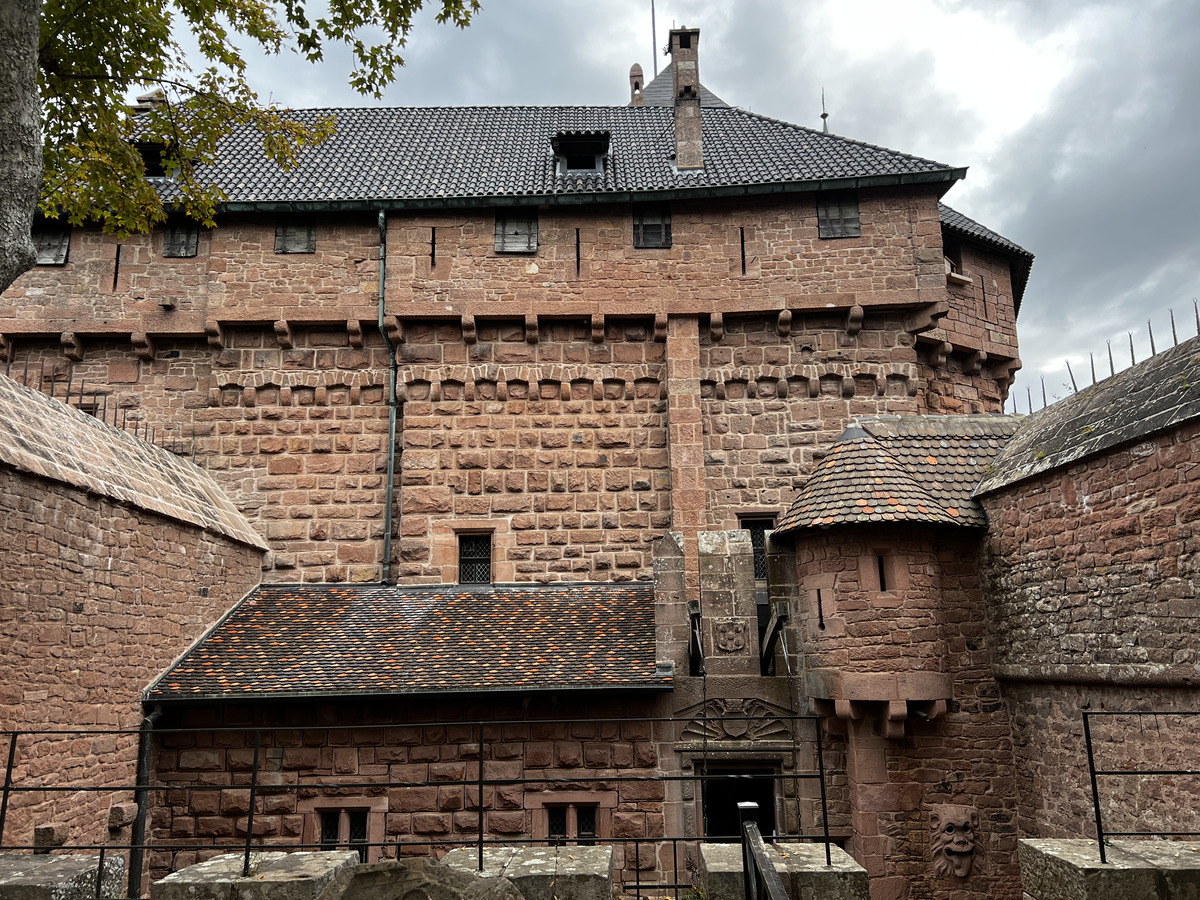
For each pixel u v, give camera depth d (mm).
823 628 12617
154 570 12328
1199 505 8891
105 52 11211
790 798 12453
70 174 11750
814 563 12930
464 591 15617
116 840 11352
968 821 12086
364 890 5516
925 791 12273
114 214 12719
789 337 17188
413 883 5531
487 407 16906
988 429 14539
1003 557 12523
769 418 16922
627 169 18656
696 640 13547
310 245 17312
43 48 10812
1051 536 11422
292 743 12562
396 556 16422
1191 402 9070
